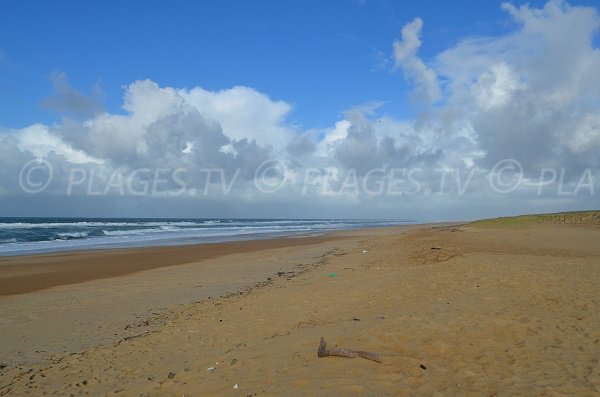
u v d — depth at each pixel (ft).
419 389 14.75
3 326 30.91
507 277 31.81
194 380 17.72
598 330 20.01
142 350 24.16
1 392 19.03
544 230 97.71
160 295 41.24
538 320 21.30
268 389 15.65
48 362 23.58
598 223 109.40
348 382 15.51
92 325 31.04
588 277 31.58
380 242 84.17
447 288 29.94
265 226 237.86
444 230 111.75
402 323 21.44
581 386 14.43
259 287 43.04
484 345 18.54
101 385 19.12
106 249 89.15
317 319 27.02
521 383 14.93
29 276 53.83
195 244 102.06
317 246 90.58
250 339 24.25
